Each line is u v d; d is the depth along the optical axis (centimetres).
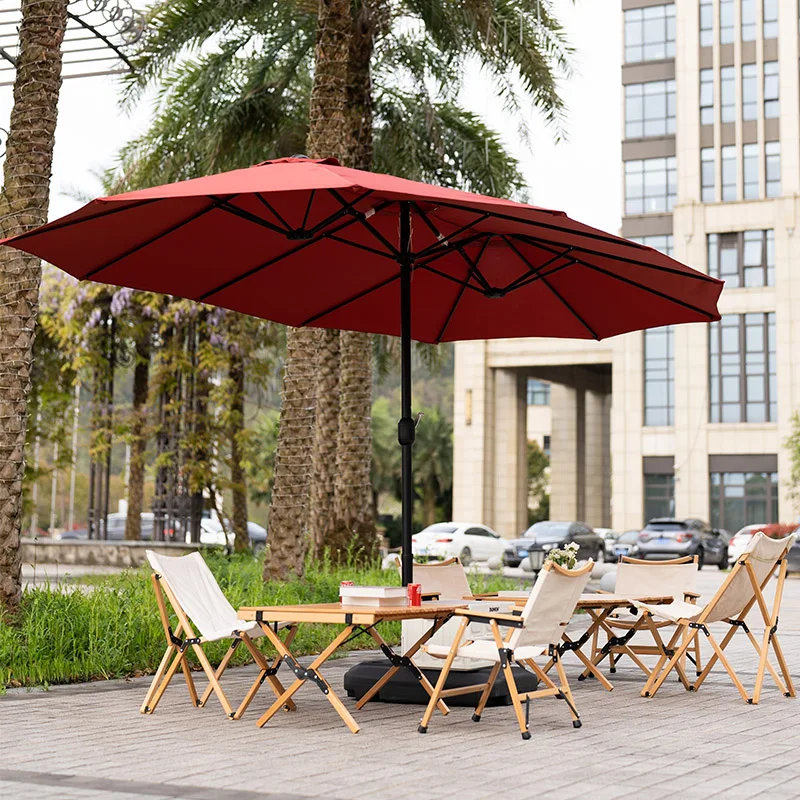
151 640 974
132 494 2583
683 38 5378
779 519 5012
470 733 694
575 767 584
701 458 5147
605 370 6412
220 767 577
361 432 1636
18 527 941
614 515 5366
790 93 5184
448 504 6631
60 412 2717
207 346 2339
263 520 7331
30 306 949
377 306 1042
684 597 989
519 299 1003
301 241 899
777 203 5122
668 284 871
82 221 762
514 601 810
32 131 959
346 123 1664
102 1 1148
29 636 896
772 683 948
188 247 873
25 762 588
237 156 1952
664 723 740
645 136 5553
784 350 5062
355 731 688
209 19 1734
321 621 708
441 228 895
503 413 5953
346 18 1362
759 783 546
